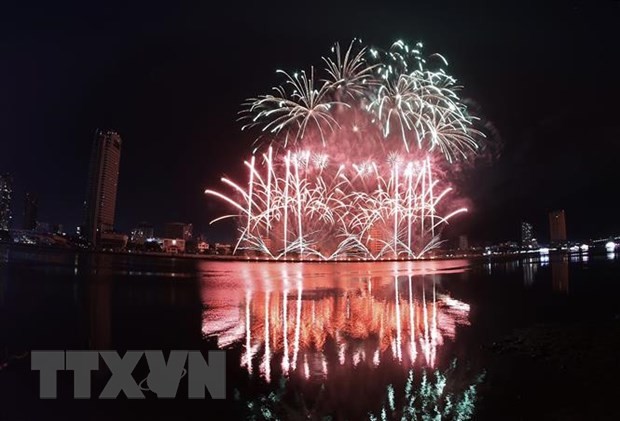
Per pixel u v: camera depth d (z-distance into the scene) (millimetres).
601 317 28344
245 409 14391
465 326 26891
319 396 15266
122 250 118875
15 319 29891
